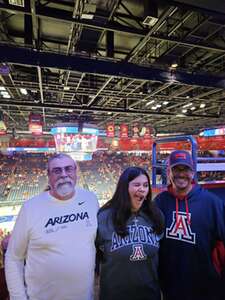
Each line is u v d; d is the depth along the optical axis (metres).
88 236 1.70
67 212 1.70
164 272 1.94
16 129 28.02
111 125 18.16
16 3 5.06
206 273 1.82
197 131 28.28
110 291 1.71
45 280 1.58
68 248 1.62
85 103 14.95
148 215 1.85
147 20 5.54
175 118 19.70
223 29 6.68
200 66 9.55
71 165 1.76
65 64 6.98
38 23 6.68
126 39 7.93
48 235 1.60
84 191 1.89
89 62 7.22
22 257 1.69
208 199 1.90
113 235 1.74
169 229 1.94
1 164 31.19
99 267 1.93
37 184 26.22
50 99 15.02
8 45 6.54
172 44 8.02
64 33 7.64
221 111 17.78
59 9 5.88
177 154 1.98
